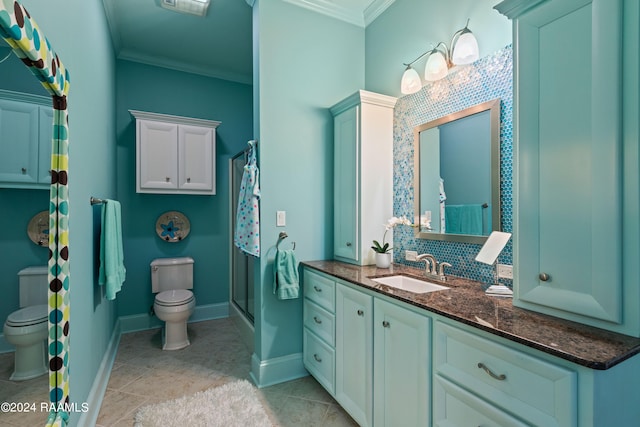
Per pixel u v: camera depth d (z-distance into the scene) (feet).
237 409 6.22
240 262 11.05
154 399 6.60
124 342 9.68
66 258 3.81
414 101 6.97
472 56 5.43
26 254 3.30
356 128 7.25
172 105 11.34
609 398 2.63
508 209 5.06
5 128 3.01
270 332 7.41
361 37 8.65
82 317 5.09
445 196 6.17
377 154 7.33
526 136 3.74
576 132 3.28
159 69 11.15
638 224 2.90
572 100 3.31
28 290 3.32
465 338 3.51
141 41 9.92
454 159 5.97
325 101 8.11
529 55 3.71
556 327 3.19
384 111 7.42
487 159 5.35
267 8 7.47
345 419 5.99
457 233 5.92
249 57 10.93
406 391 4.41
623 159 2.97
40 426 3.46
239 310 11.02
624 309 2.97
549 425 2.73
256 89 7.57
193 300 9.66
